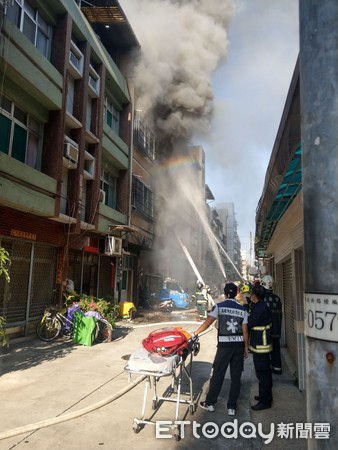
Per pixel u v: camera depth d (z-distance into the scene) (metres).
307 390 1.63
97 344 8.81
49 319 9.08
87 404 4.62
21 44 8.19
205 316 14.06
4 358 7.10
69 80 11.27
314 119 1.69
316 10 1.75
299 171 4.30
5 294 8.23
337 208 1.58
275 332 6.33
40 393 5.05
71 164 10.62
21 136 9.12
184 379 6.09
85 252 12.82
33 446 3.53
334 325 1.52
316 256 1.60
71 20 10.64
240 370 4.56
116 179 15.91
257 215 8.11
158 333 4.21
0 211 8.19
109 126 14.78
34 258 9.70
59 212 9.84
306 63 1.77
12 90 8.52
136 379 5.80
